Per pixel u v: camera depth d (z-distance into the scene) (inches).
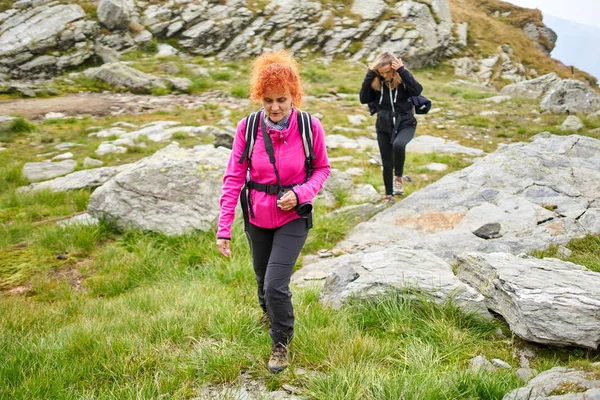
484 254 169.2
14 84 710.5
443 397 107.7
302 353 131.3
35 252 234.8
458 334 138.7
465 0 1849.2
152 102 649.6
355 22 1138.7
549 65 1364.4
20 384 118.3
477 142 482.0
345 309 155.5
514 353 133.2
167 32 1039.0
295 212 124.0
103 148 433.4
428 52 1113.4
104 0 959.0
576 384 101.2
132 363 126.4
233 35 1071.0
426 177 360.2
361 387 111.5
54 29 898.1
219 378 124.6
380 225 256.4
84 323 156.1
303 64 1000.2
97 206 257.6
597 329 124.6
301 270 216.1
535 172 270.7
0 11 936.9
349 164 396.5
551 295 133.5
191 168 267.6
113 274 214.7
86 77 770.8
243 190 126.0
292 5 1146.0
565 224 223.3
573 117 532.7
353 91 722.8
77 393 116.4
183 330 146.2
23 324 160.4
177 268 218.5
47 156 426.6
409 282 157.3
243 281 197.6
